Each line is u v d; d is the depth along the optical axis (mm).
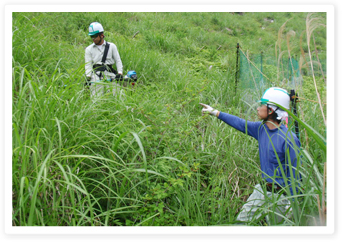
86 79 3348
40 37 4020
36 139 2066
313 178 2271
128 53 5695
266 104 2449
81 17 7555
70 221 2109
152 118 2904
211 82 5387
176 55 7672
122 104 2943
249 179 3090
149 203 2438
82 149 2465
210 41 9852
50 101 2521
